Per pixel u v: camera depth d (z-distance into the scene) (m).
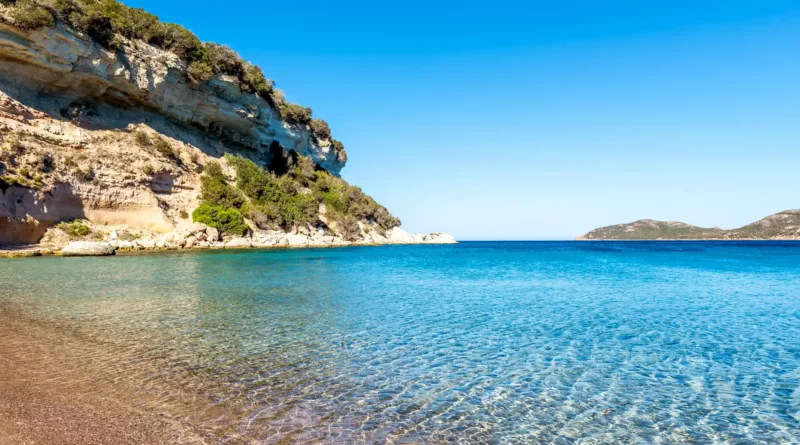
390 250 63.34
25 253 32.28
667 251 76.12
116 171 45.31
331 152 93.56
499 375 8.62
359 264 35.50
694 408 7.21
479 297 18.69
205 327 11.99
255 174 63.59
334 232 73.50
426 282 24.03
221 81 58.47
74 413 6.25
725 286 24.08
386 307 15.75
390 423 6.36
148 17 52.44
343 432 6.02
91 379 7.71
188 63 54.50
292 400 7.09
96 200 42.78
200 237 49.06
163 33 52.34
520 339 11.50
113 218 44.22
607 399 7.52
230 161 62.62
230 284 20.94
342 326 12.52
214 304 15.52
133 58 49.12
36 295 16.52
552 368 9.14
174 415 6.34
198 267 28.72
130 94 50.50
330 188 83.12
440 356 9.81
